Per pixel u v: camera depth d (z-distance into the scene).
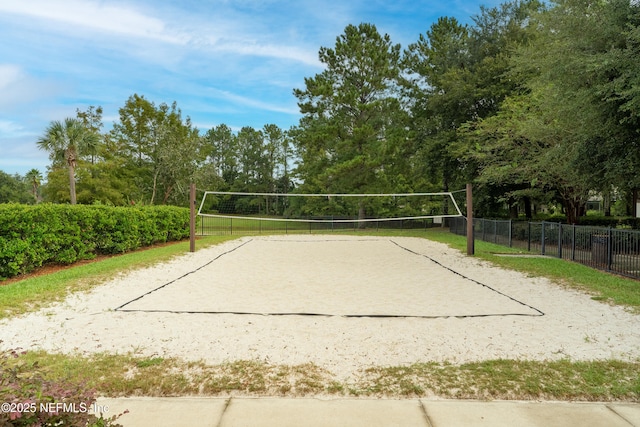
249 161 60.31
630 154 10.77
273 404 3.53
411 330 5.59
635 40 9.64
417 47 30.81
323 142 30.39
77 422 2.14
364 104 28.52
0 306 6.54
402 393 3.74
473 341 5.14
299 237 22.70
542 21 14.04
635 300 7.20
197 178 35.72
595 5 11.22
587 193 18.67
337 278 9.80
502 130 18.03
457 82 23.89
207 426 3.15
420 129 28.66
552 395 3.70
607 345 4.98
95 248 13.55
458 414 3.36
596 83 10.63
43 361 4.38
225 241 19.81
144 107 38.00
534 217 29.69
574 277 9.58
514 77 20.83
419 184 33.34
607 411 3.42
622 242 10.34
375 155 28.83
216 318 6.16
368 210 35.50
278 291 8.26
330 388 3.83
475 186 24.31
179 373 4.12
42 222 10.34
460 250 15.81
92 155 32.88
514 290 8.34
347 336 5.34
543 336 5.33
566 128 13.94
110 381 3.90
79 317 6.16
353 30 30.08
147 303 7.13
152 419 3.25
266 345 4.99
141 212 15.87
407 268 11.38
